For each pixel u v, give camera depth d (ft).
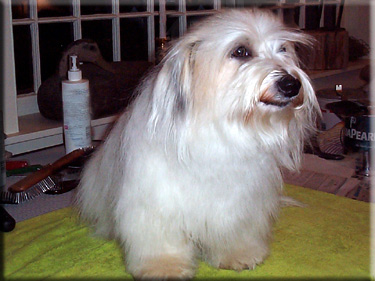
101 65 3.82
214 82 2.15
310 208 2.88
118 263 2.30
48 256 2.34
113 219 2.40
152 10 4.72
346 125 3.39
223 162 2.17
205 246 2.37
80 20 4.22
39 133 3.60
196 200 2.19
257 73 2.12
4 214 2.61
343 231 2.61
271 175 2.36
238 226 2.32
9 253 2.39
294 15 5.71
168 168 2.15
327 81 5.33
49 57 4.16
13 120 3.52
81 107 3.22
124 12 4.59
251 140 2.21
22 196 2.94
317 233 2.59
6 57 3.43
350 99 3.64
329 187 3.16
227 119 2.14
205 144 2.14
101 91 3.73
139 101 2.24
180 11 4.95
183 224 2.25
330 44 5.33
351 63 5.75
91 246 2.46
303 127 2.47
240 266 2.28
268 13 2.49
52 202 2.99
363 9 5.98
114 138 2.44
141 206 2.18
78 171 3.22
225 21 2.25
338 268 2.25
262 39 2.26
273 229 2.61
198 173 2.15
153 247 2.25
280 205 2.79
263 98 2.13
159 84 2.11
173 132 2.11
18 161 3.28
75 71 3.22
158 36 4.83
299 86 2.17
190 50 2.20
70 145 3.27
